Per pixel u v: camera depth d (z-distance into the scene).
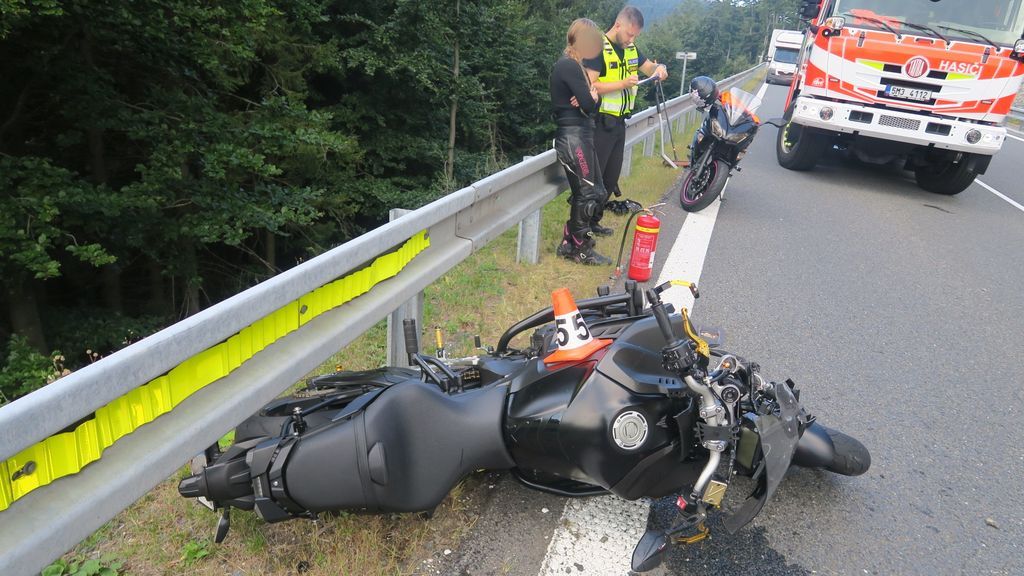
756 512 2.39
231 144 11.66
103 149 12.34
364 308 3.18
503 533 2.74
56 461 1.78
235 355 2.42
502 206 4.98
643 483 2.44
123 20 9.71
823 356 4.66
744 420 2.54
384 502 2.31
